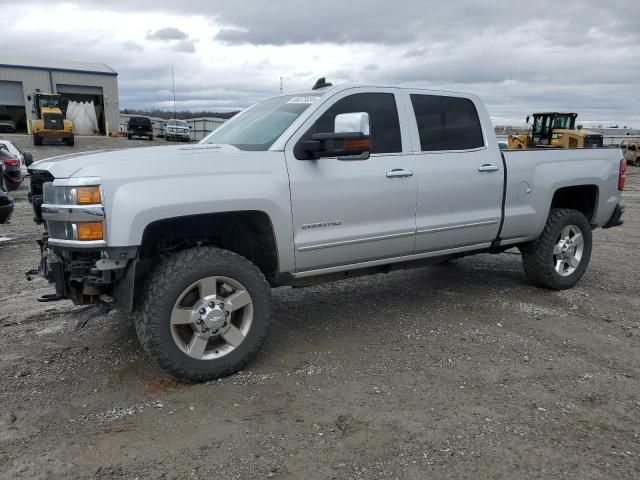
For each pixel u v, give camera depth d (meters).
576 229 6.04
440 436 3.12
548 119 28.02
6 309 5.40
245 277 3.85
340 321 5.08
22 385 3.76
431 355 4.27
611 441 3.08
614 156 6.39
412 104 4.79
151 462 2.89
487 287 6.18
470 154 5.09
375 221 4.49
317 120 4.25
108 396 3.61
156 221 3.54
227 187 3.72
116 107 52.50
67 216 3.38
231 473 2.80
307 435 3.14
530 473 2.79
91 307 4.93
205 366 3.75
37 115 36.56
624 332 4.78
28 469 2.82
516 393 3.64
